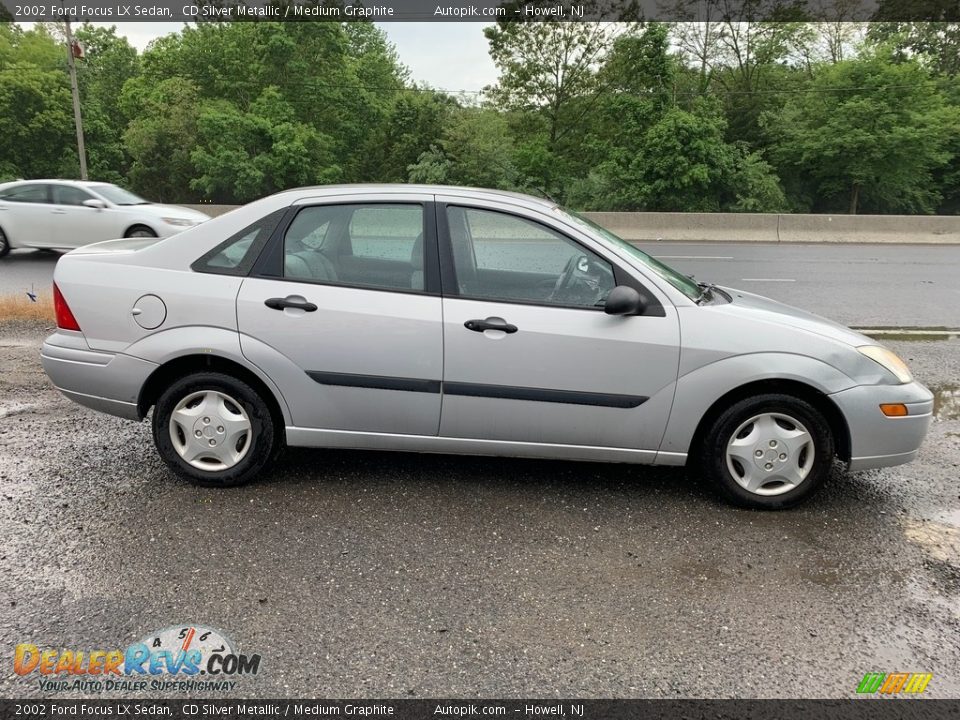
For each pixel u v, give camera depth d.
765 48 35.75
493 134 28.98
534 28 32.59
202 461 3.93
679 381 3.64
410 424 3.81
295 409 3.82
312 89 35.44
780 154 31.98
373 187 3.92
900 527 3.66
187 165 32.00
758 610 2.93
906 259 15.71
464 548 3.37
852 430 3.67
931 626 2.84
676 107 27.11
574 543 3.44
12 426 4.84
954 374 6.61
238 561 3.20
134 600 2.90
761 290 11.23
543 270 3.77
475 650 2.65
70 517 3.57
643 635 2.76
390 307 3.70
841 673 2.56
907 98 29.38
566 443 3.78
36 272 11.85
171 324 3.79
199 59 37.56
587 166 31.94
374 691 2.44
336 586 3.03
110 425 4.91
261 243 3.82
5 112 32.28
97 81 42.41
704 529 3.60
